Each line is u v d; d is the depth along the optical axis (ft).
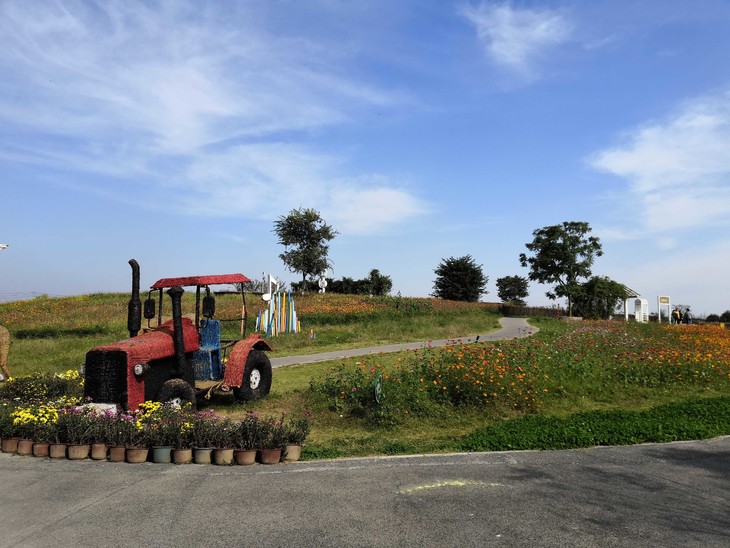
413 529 14.93
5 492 17.92
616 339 53.52
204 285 33.55
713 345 52.85
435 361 37.58
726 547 13.82
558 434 25.81
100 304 111.86
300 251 156.66
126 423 22.39
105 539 14.30
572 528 14.99
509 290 255.50
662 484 18.99
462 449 24.36
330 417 30.58
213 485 18.69
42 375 35.32
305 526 15.14
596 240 161.38
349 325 84.94
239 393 32.78
